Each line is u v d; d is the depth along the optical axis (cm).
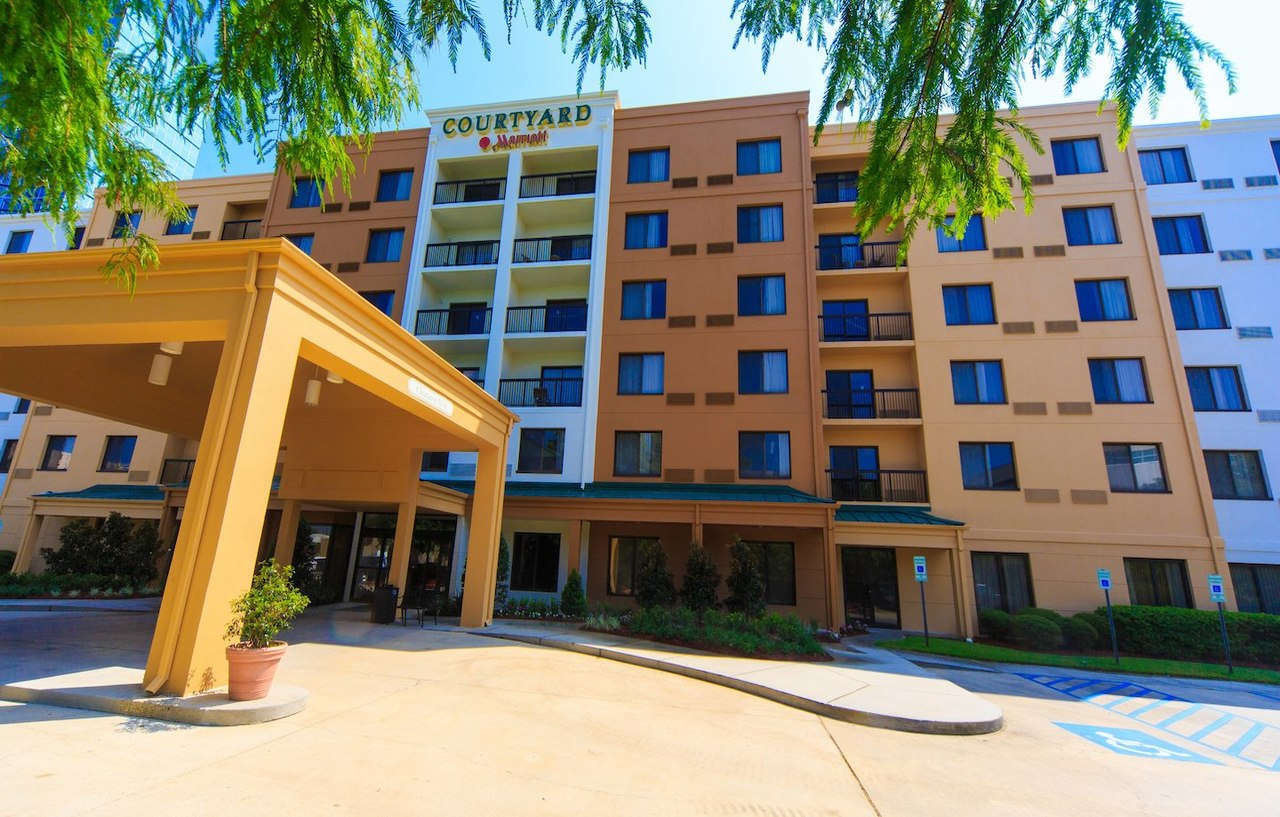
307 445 1216
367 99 338
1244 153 1892
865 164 371
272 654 521
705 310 1891
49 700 495
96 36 269
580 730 542
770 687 762
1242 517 1633
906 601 1677
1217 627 1398
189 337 614
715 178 2008
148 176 350
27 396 905
